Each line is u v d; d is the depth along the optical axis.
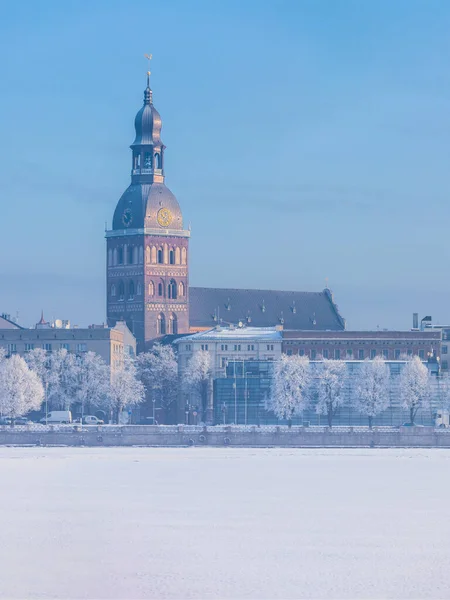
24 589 171.50
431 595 169.75
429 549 195.38
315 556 190.38
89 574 178.75
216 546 197.00
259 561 186.88
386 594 170.25
